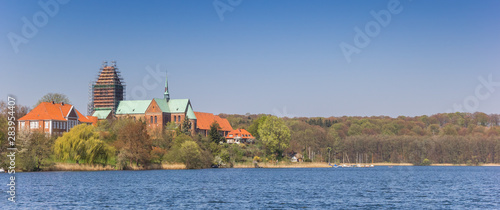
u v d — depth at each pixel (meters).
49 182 100.81
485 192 92.81
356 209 68.75
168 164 167.00
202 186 98.94
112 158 151.12
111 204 71.19
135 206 69.56
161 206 69.75
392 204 73.88
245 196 82.25
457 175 157.38
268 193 87.38
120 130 161.00
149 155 156.75
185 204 71.94
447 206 72.12
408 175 155.12
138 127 155.12
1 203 71.19
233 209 67.81
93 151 139.38
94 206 69.25
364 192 91.25
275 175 141.62
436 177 143.88
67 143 135.25
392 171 188.88
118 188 92.06
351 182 117.38
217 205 71.31
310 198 80.56
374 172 176.75
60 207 68.12
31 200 74.25
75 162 137.75
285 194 86.06
